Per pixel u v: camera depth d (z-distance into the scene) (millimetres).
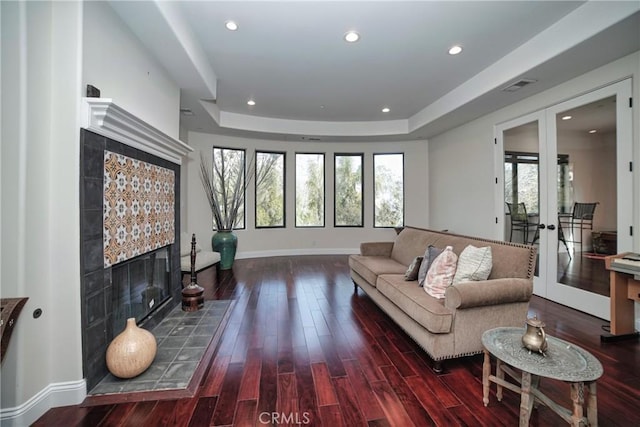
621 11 2076
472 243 2559
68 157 1583
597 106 2848
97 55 1787
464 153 4859
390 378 1865
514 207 3881
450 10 2391
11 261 1427
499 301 1919
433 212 5832
